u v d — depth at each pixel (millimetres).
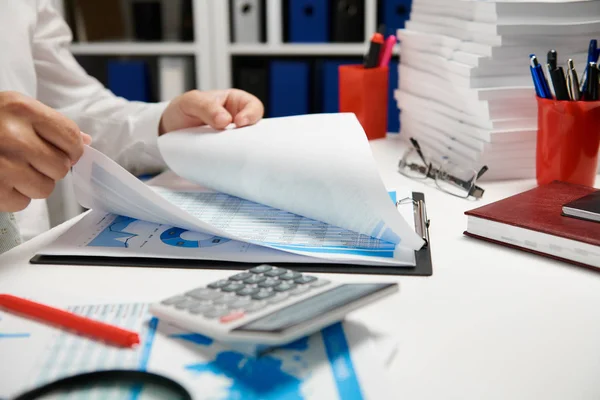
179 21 1996
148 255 548
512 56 782
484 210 598
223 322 372
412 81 1005
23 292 465
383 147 1016
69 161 588
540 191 656
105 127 945
